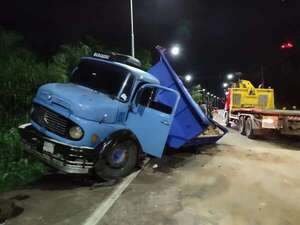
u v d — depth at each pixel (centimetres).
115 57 850
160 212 596
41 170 763
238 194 718
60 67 1264
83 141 679
